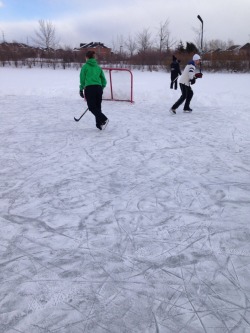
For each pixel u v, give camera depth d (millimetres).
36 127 6758
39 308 1945
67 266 2328
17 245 2594
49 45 41531
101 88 6012
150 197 3404
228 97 10258
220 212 3057
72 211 3137
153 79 19625
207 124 6875
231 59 28031
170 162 4500
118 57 36750
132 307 1951
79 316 1887
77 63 34656
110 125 6875
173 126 6730
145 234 2717
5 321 1856
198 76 7855
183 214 3031
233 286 2113
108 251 2498
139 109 8953
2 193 3570
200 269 2277
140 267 2309
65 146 5359
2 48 38125
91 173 4133
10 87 13711
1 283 2160
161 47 39406
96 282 2162
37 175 4094
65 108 9133
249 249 2496
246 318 1864
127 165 4410
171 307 1950
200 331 1785
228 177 3924
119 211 3113
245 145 5293
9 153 5020
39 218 3012
